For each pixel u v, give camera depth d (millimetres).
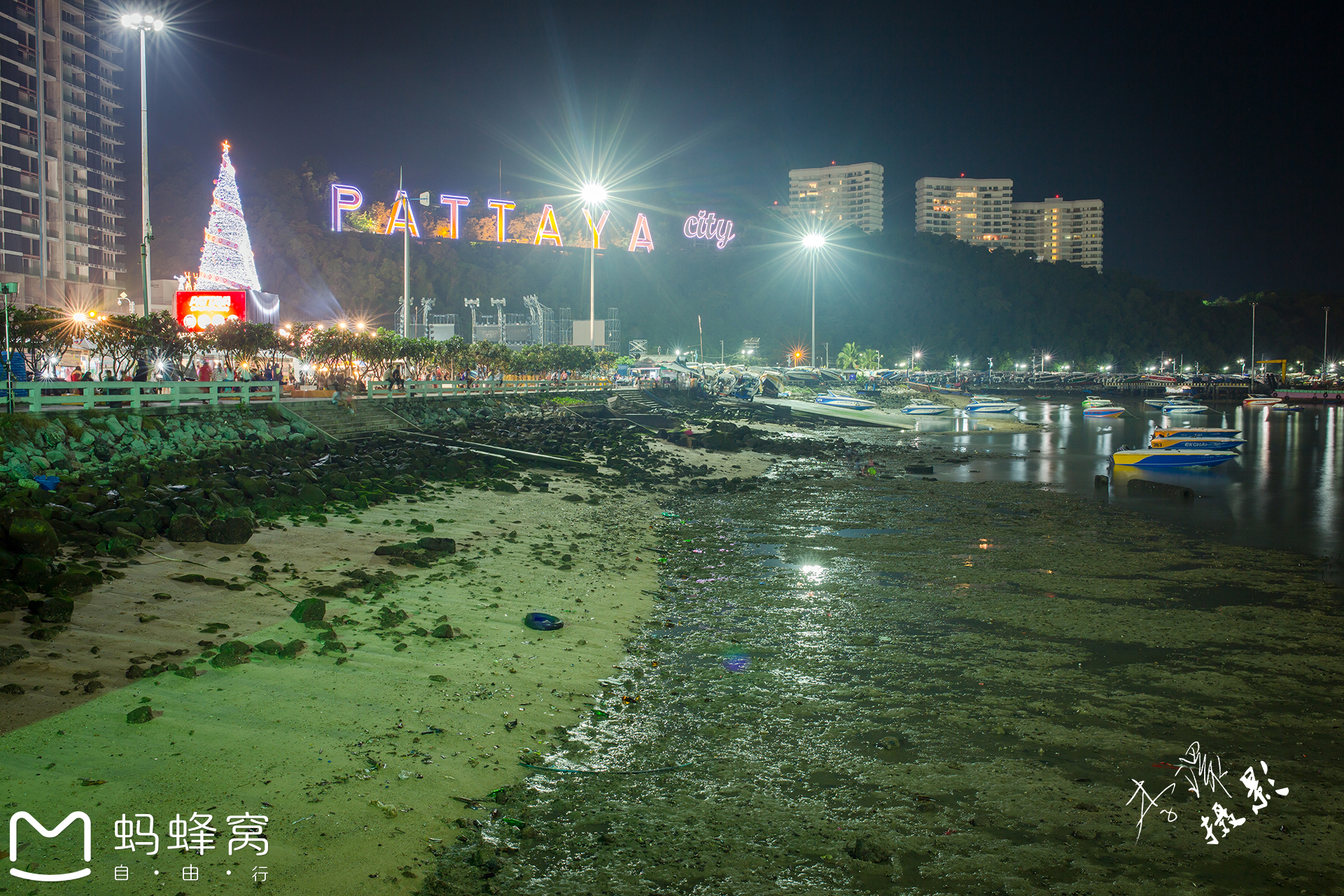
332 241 157875
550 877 7578
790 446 53750
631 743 10547
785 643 14820
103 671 10656
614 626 15438
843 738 10836
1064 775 9875
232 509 20031
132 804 7969
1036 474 42812
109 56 99062
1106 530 27062
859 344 174375
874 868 7883
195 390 30750
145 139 31797
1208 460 45812
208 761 8883
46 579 13180
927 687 12711
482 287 156375
